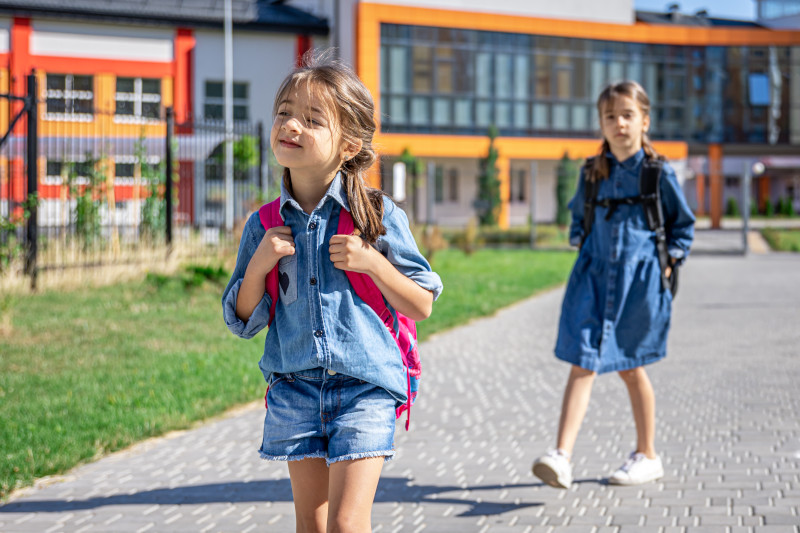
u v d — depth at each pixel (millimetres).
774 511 3965
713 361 8203
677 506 4086
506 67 36531
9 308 9695
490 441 5469
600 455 5035
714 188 41375
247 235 2543
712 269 21203
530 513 4055
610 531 3781
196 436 5684
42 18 29547
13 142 13320
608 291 4309
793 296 14211
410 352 2578
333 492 2318
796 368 7730
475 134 36156
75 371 7352
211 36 32125
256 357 8180
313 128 2344
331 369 2395
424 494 4395
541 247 28578
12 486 4535
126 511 4199
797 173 59031
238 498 4402
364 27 33688
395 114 34625
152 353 8211
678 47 40094
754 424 5672
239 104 32875
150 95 31391
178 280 12609
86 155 13906
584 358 4211
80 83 30391
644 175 4328
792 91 41625
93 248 13102
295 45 33719
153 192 14703
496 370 8047
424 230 20406
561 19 37406
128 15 30500
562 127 37750
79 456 5086
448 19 35094
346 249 2324
